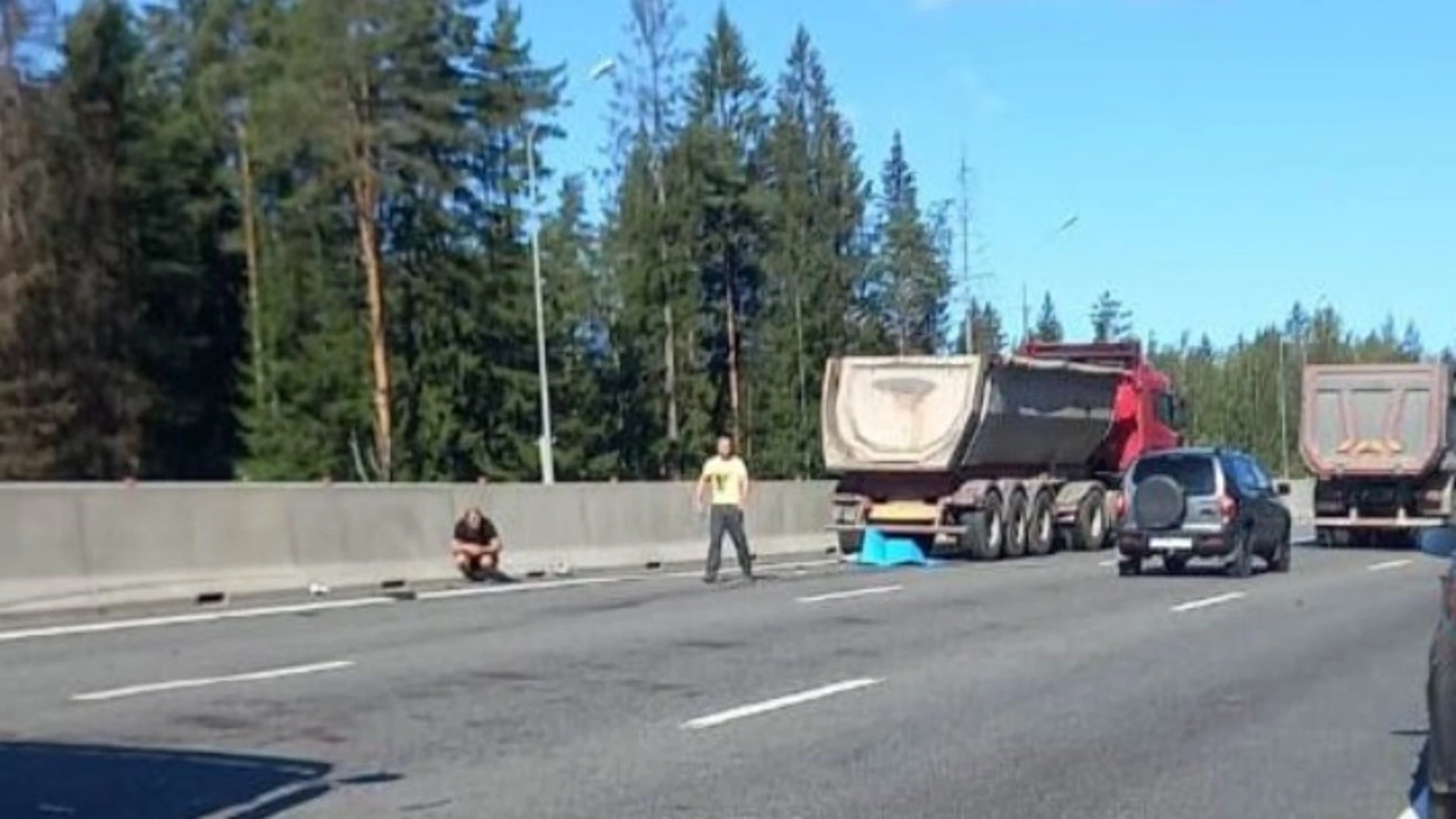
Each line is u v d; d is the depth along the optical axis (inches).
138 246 2448.3
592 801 424.2
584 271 3193.9
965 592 1032.2
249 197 2549.2
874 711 568.4
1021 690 617.6
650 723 538.9
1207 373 5231.3
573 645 740.7
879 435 1413.6
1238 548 1179.3
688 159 3129.9
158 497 918.4
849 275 3567.9
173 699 574.2
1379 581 1147.3
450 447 2640.3
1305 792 444.5
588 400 2965.1
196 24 2728.8
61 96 2260.1
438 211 2482.8
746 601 957.8
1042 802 429.7
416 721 536.1
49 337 2228.1
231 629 795.4
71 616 851.4
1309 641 776.3
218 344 2687.0
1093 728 538.9
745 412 3395.7
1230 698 601.6
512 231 2635.3
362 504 1050.7
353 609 903.7
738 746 500.1
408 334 2603.3
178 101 2625.5
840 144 3580.2
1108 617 881.5
